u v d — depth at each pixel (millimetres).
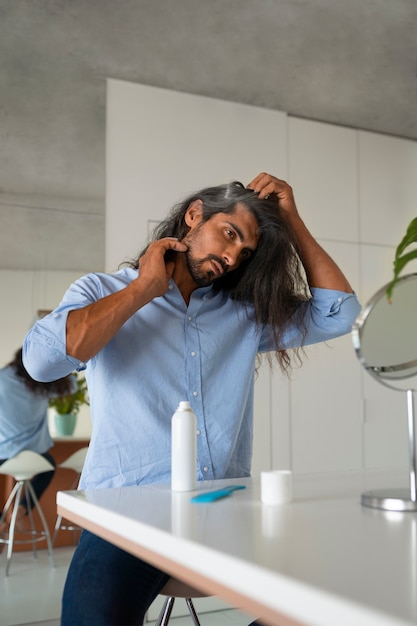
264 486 1025
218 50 3195
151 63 3275
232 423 1522
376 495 1008
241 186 1674
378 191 4090
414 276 1109
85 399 3027
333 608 517
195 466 1196
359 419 3834
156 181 3428
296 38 3131
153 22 2961
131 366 1464
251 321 1639
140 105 3439
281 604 576
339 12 2947
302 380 3717
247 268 1648
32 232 3123
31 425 2924
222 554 669
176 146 3502
